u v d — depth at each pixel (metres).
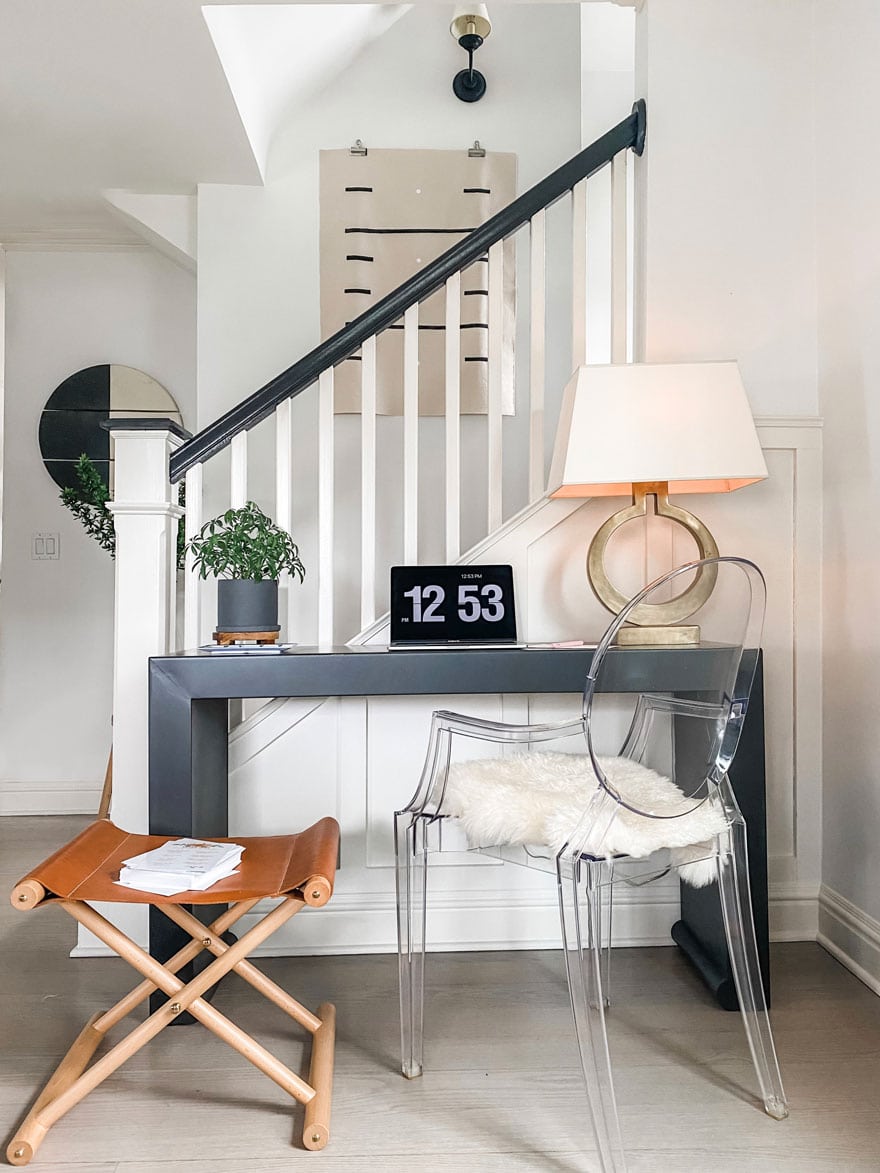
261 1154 1.52
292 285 3.63
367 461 2.51
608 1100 1.44
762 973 2.06
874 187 2.19
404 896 1.79
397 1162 1.49
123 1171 1.47
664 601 2.47
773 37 2.53
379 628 2.47
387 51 3.66
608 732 2.49
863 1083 1.72
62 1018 2.01
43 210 3.85
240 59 2.97
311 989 2.18
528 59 3.69
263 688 2.00
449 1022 2.00
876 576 2.19
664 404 2.09
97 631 4.11
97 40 2.61
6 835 3.67
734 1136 1.55
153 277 4.14
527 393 3.65
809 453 2.49
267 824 2.43
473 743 2.46
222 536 2.18
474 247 2.50
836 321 2.40
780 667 2.49
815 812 2.49
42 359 4.12
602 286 4.04
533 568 2.48
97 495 3.91
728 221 2.52
